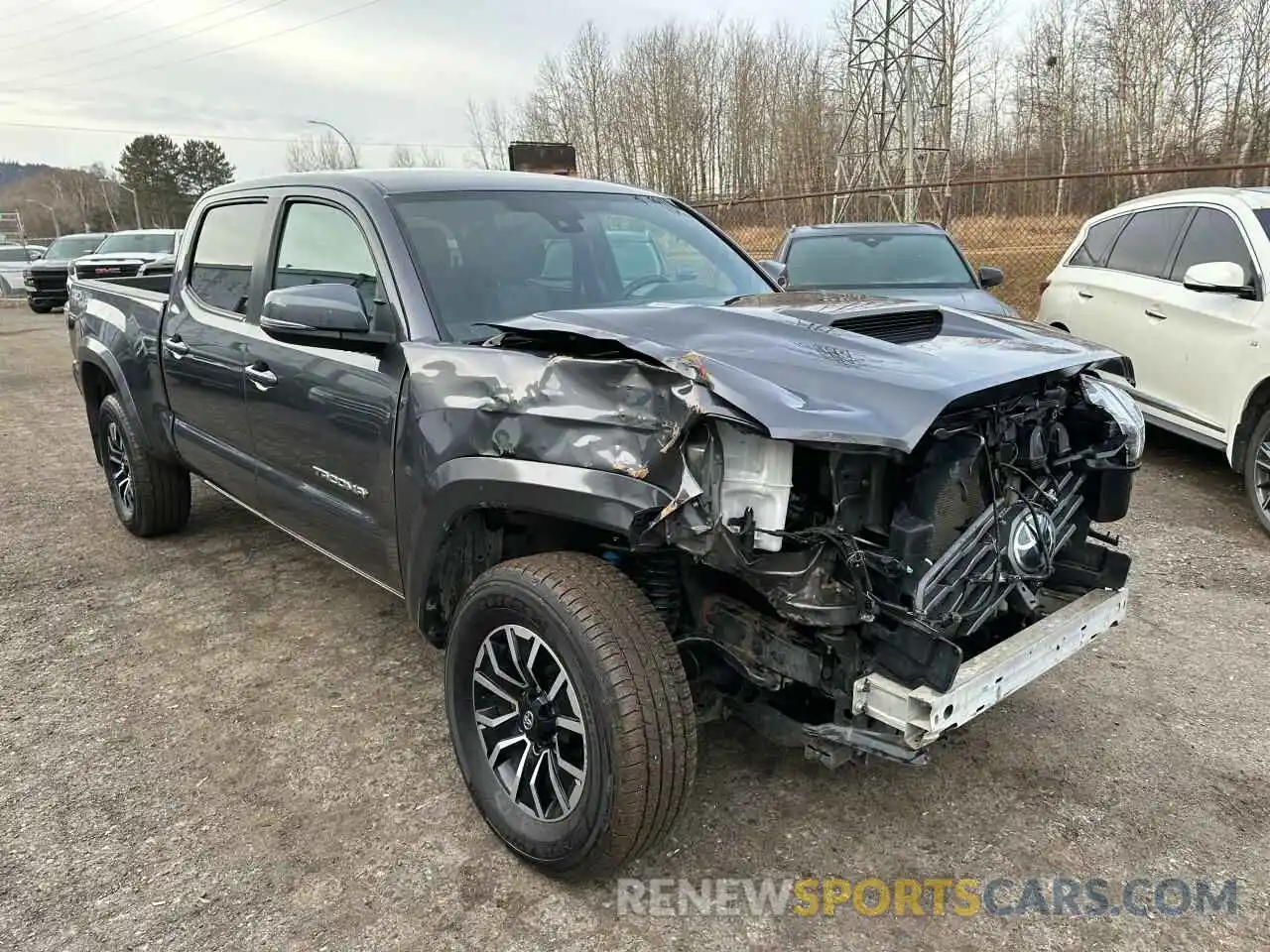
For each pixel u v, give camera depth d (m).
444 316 2.96
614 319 2.59
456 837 2.72
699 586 2.54
